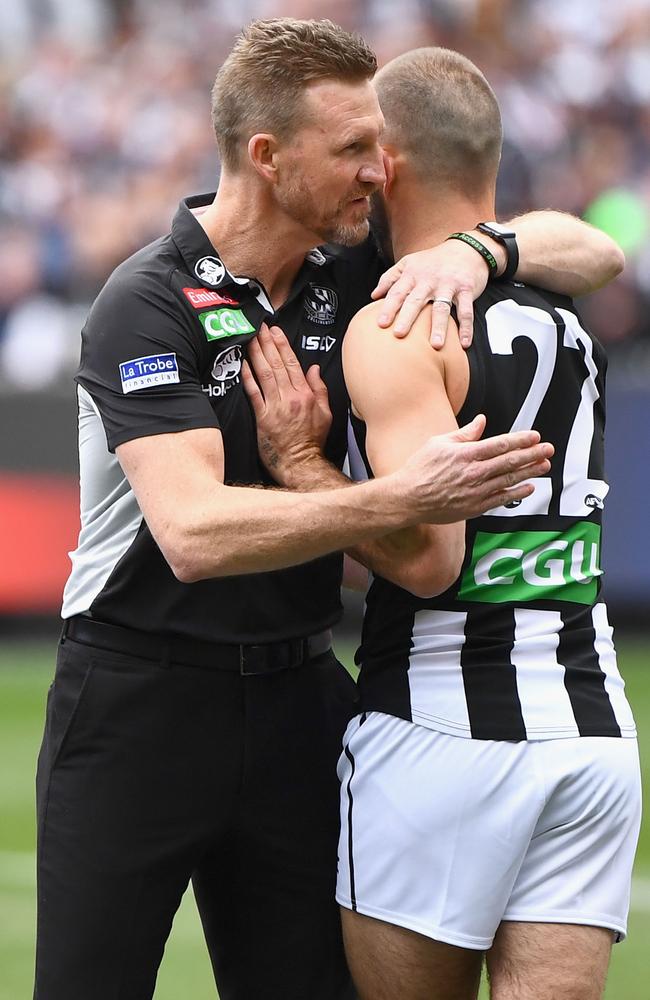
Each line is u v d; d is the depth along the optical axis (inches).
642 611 1149.7
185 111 1542.8
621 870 343.3
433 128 362.9
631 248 1315.2
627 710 351.3
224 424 358.6
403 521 315.0
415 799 338.6
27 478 1161.4
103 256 1422.2
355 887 349.4
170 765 359.6
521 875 337.7
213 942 391.2
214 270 358.0
